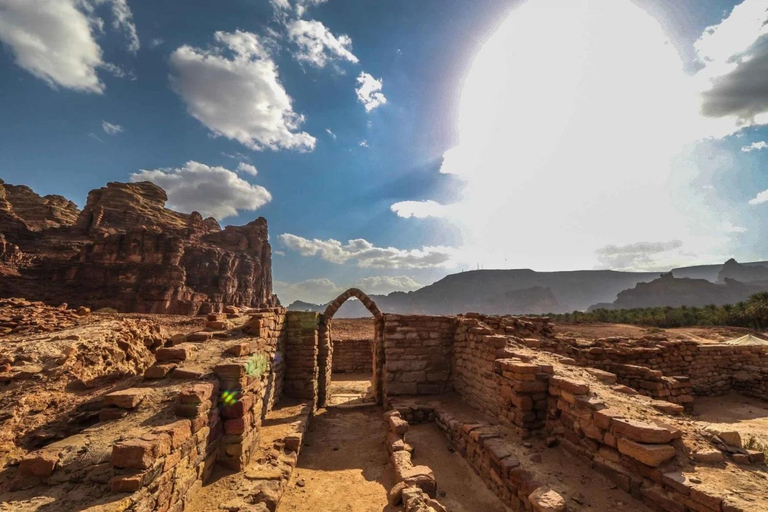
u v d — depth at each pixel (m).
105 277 63.69
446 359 15.26
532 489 6.30
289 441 9.24
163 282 65.88
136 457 4.77
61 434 6.48
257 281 96.62
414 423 12.48
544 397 8.88
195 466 6.35
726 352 16.98
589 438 7.22
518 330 15.51
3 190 83.56
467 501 7.44
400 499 7.09
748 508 4.55
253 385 8.81
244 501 6.25
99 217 85.62
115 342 9.65
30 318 10.92
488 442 8.27
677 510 5.28
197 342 9.63
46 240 72.56
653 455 5.75
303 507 7.12
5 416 6.43
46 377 7.61
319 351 15.73
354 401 16.56
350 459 9.67
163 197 108.50
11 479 5.07
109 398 6.27
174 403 6.55
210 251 82.25
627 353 14.84
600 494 6.12
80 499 4.42
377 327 16.58
